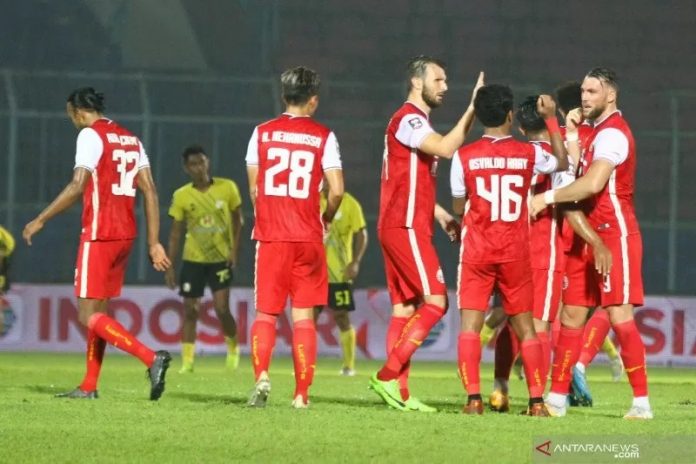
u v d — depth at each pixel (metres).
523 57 83.12
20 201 65.19
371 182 71.38
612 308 26.50
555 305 29.11
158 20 80.69
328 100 76.25
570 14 83.38
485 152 26.03
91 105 29.16
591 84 26.27
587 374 51.31
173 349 57.72
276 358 57.28
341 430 22.73
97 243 29.06
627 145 26.06
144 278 63.16
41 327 58.22
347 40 82.44
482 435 22.31
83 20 80.75
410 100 27.55
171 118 62.19
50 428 22.72
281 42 82.38
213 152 64.00
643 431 23.33
